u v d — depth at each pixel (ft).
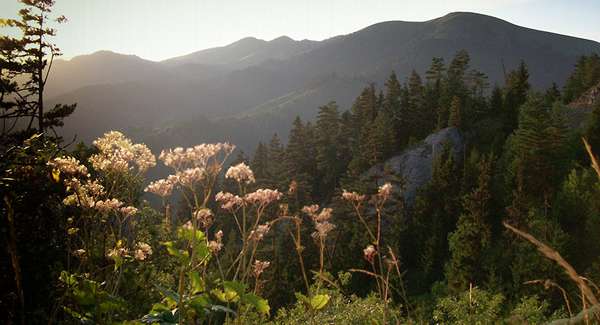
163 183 17.04
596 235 177.47
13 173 21.30
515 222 191.31
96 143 19.54
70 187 17.56
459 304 54.95
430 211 245.24
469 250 185.16
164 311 15.06
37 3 99.96
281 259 167.73
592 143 238.27
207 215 16.21
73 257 22.43
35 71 102.99
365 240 188.75
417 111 367.04
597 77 375.66
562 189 213.05
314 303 16.12
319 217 16.67
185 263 14.60
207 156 15.12
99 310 15.06
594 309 7.61
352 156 355.77
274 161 362.53
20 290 13.96
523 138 226.38
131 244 20.52
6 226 20.44
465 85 379.14
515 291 152.05
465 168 241.96
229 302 15.35
